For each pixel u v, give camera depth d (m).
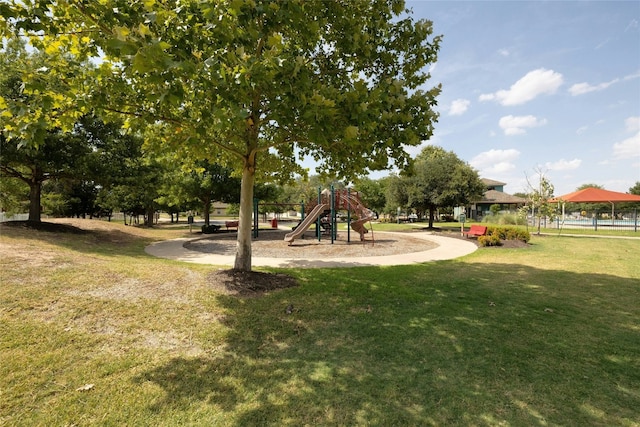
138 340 4.15
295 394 3.10
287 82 3.77
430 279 7.72
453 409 2.90
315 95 3.67
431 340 4.31
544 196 21.31
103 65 3.92
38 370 3.37
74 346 3.88
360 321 4.96
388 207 41.25
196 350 3.97
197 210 30.98
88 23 3.54
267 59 3.51
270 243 16.72
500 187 54.12
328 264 9.96
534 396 3.10
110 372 3.42
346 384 3.28
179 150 7.11
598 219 35.72
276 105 3.86
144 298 5.46
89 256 8.41
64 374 3.34
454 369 3.58
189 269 7.75
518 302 5.94
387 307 5.60
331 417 2.79
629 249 13.68
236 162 8.59
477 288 6.92
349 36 5.71
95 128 14.84
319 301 5.82
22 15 3.27
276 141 6.86
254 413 2.83
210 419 2.75
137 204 31.44
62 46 4.30
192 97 4.86
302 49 6.00
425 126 5.38
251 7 3.50
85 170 14.15
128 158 16.78
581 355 3.91
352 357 3.84
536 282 7.49
